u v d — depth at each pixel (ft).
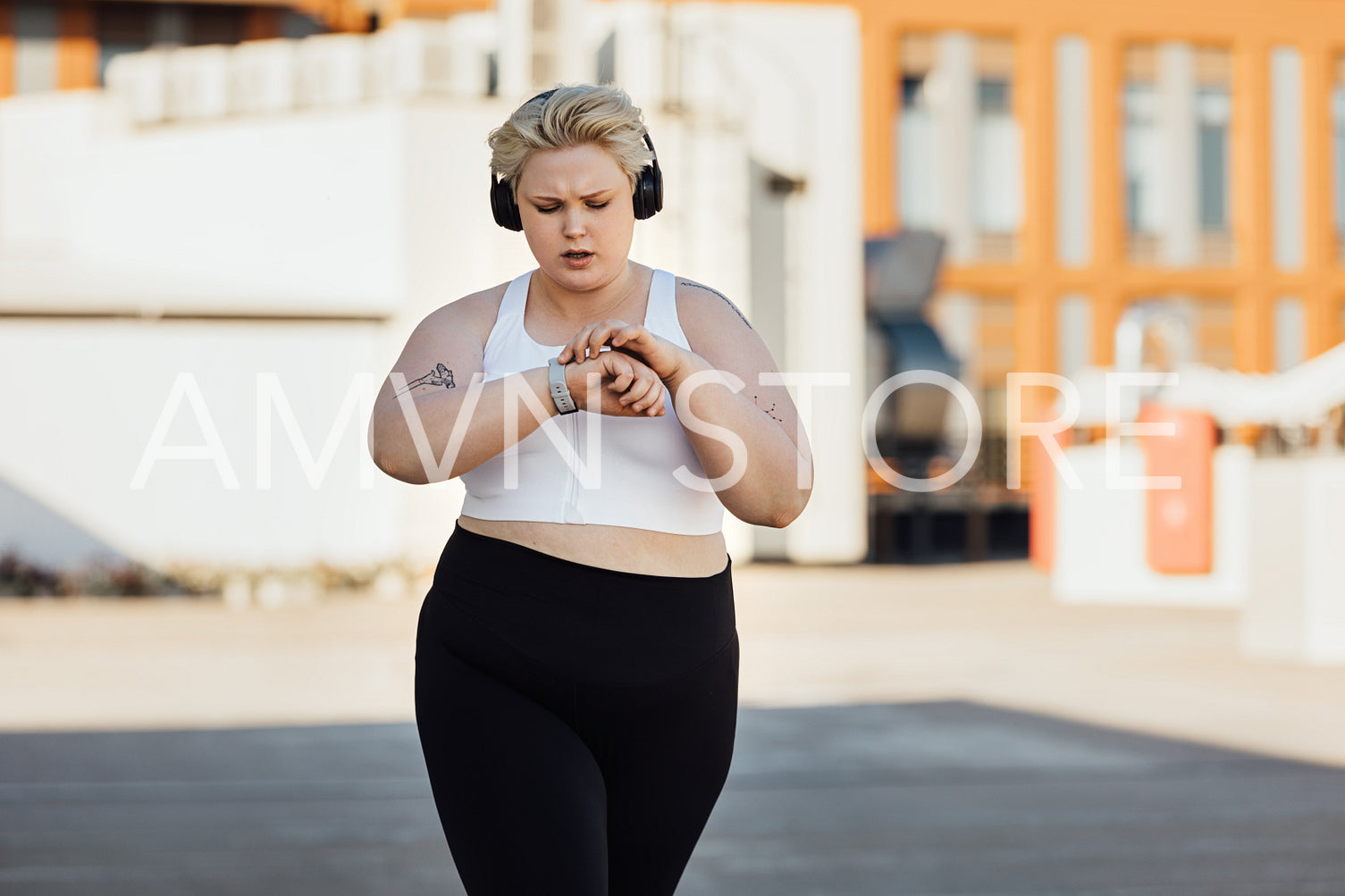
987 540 122.42
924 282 114.62
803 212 107.86
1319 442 63.98
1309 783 32.71
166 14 137.80
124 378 87.35
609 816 11.16
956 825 28.63
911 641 60.39
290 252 95.55
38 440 87.04
